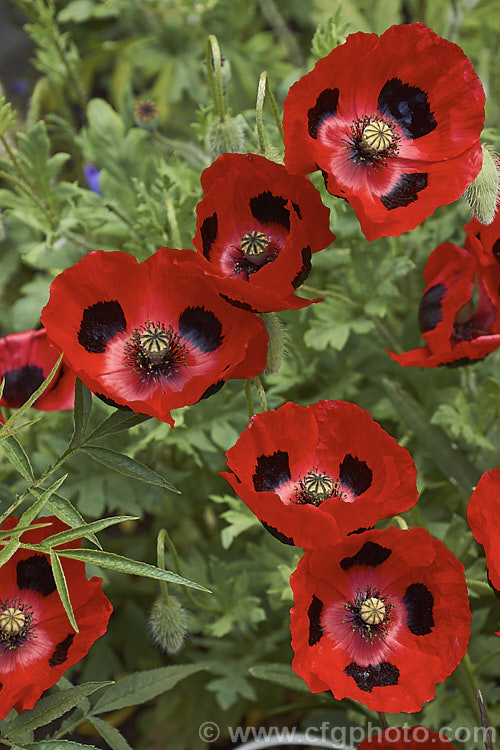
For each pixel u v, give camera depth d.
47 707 0.83
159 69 1.35
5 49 1.76
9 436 0.83
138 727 1.11
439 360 0.91
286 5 1.51
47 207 1.04
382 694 0.82
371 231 0.83
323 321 1.02
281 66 1.34
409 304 1.08
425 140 0.86
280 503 0.80
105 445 1.03
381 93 0.86
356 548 0.82
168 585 1.03
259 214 0.86
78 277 0.84
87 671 1.09
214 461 1.02
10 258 1.37
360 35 0.84
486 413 1.00
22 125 1.48
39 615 0.84
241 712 1.08
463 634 0.82
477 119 0.85
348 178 0.86
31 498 0.96
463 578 0.82
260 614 1.00
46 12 1.13
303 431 0.83
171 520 1.13
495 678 1.03
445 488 1.04
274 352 0.86
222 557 1.10
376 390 1.06
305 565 0.81
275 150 0.89
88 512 1.00
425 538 0.82
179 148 1.09
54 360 0.89
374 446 0.83
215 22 1.34
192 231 1.00
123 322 0.86
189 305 0.86
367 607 0.82
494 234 0.89
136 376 0.86
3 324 1.37
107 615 0.84
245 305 0.83
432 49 0.85
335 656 0.83
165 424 0.99
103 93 1.63
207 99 1.34
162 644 0.90
